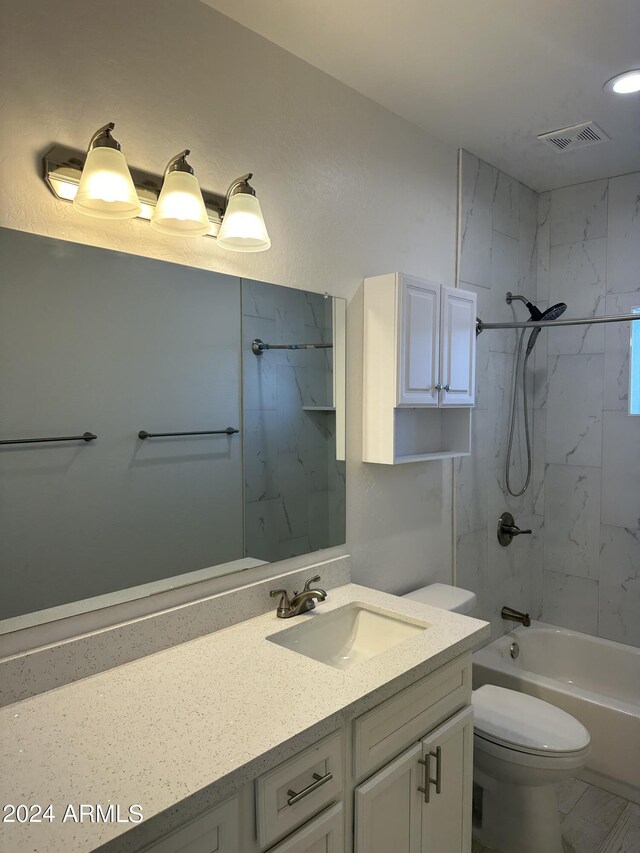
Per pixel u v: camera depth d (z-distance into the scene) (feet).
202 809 3.26
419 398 6.89
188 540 5.19
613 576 9.87
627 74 6.40
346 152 6.67
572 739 6.33
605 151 8.59
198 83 5.15
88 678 4.37
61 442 4.33
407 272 7.63
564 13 5.35
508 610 9.93
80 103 4.36
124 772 3.25
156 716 3.82
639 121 7.59
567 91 6.80
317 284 6.39
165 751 3.44
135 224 4.78
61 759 3.36
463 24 5.51
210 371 5.34
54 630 4.30
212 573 5.39
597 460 10.01
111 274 4.60
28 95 4.10
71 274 4.36
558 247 10.37
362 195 6.91
